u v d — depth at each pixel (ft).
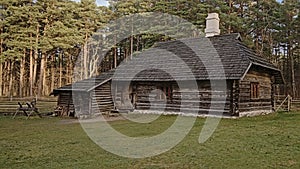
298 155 23.40
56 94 58.18
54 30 110.22
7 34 110.63
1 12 110.32
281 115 54.19
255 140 29.53
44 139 30.76
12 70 131.13
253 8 112.06
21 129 38.42
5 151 25.12
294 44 113.19
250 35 116.16
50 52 129.70
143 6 110.11
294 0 109.29
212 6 102.32
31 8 110.22
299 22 103.55
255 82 55.98
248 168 19.89
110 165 20.74
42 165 20.71
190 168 19.99
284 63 123.24
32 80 116.26
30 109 54.03
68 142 29.01
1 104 75.15
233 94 49.93
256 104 55.88
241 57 51.57
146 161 21.85
